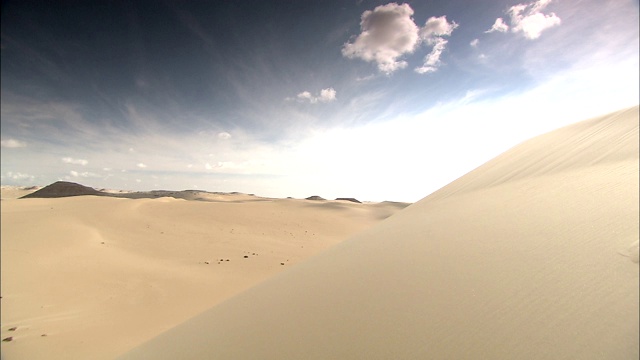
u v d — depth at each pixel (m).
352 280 3.45
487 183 6.88
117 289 9.52
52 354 5.64
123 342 6.11
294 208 39.00
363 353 2.11
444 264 2.98
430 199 8.20
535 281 2.17
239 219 27.88
